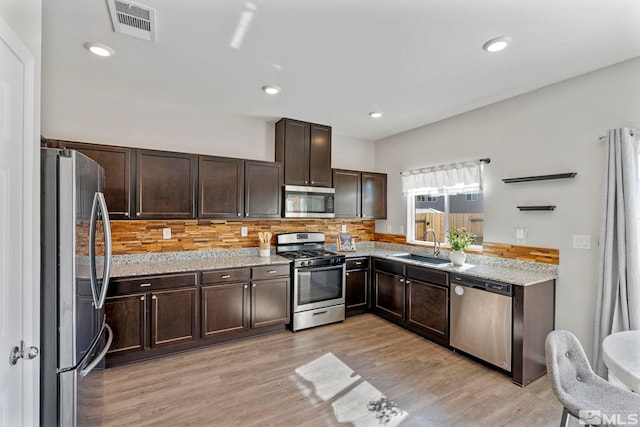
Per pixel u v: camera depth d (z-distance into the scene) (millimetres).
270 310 3402
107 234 1886
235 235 3729
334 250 4457
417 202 4344
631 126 2289
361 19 1834
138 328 2750
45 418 1392
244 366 2715
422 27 1907
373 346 3143
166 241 3330
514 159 3041
